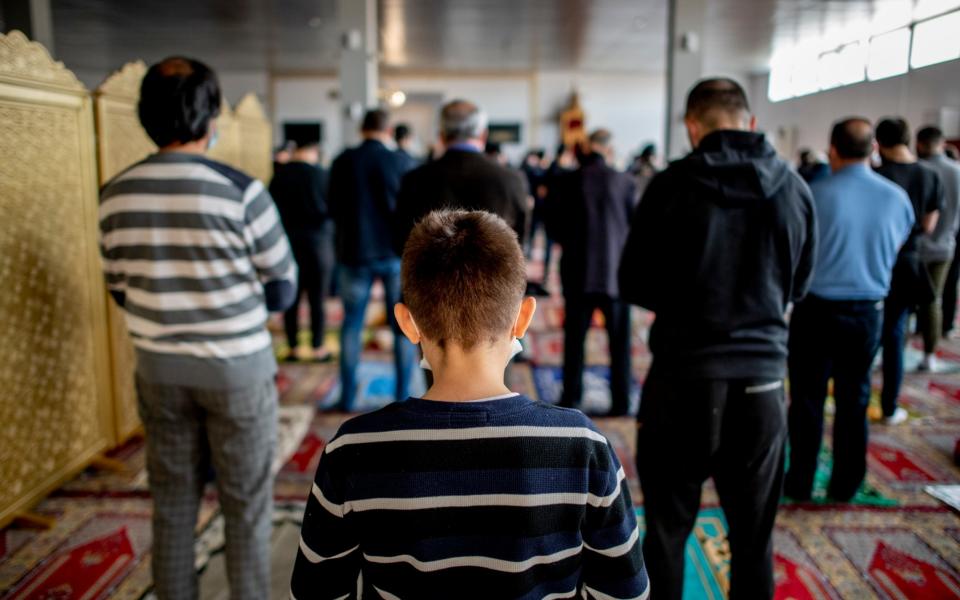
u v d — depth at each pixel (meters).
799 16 9.47
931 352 4.20
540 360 4.63
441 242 0.87
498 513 0.80
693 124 1.68
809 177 4.26
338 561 0.86
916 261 3.10
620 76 16.36
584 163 3.27
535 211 7.55
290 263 1.81
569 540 0.83
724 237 1.55
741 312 1.55
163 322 1.62
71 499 2.66
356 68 6.81
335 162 3.37
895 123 3.04
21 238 2.42
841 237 2.29
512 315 0.87
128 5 8.88
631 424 3.43
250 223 1.67
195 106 1.62
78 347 2.76
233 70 15.44
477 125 2.49
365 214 3.31
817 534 2.40
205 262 1.61
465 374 0.86
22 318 2.43
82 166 2.76
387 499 0.81
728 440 1.60
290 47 12.15
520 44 12.05
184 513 1.72
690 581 2.14
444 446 0.81
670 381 1.61
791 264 1.57
